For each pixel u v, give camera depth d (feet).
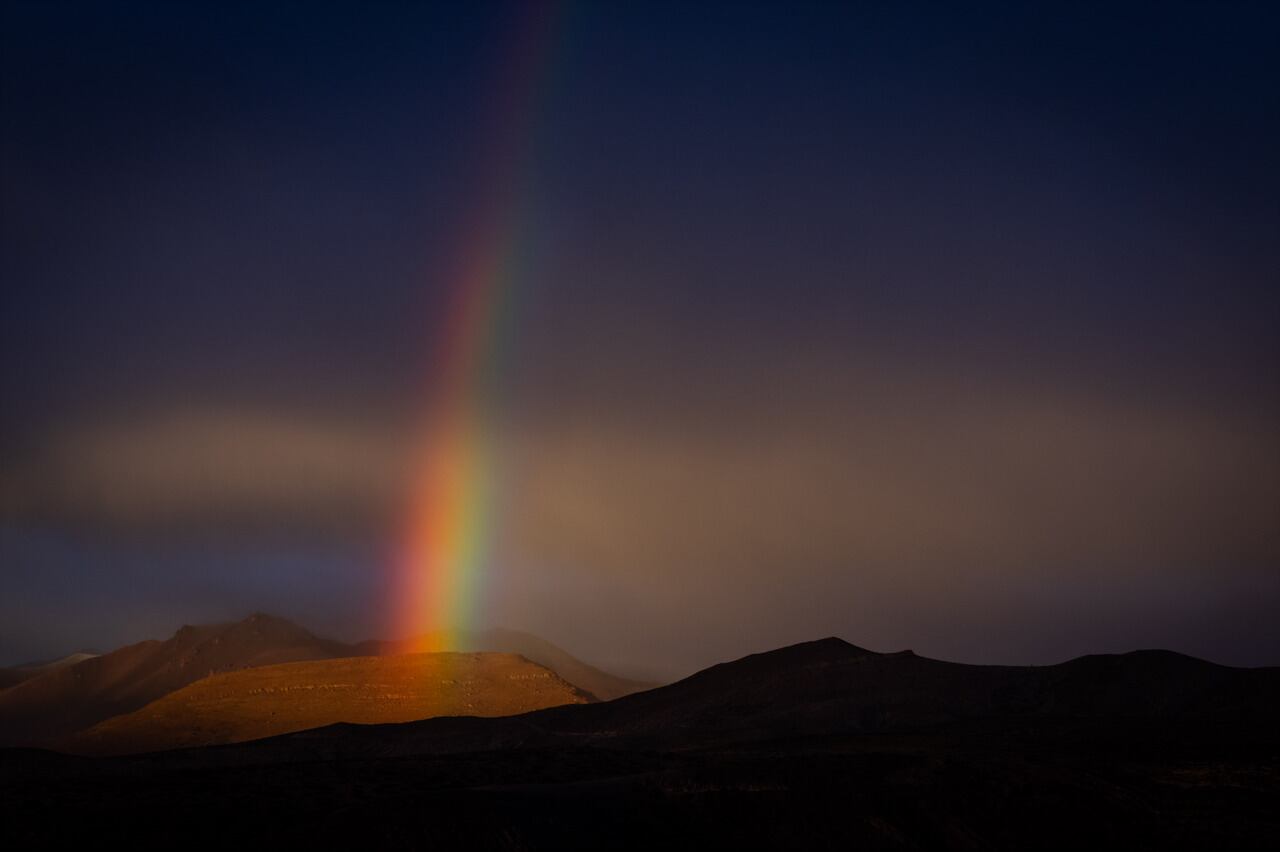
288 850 162.71
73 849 156.87
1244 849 182.60
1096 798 206.18
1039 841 194.08
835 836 190.90
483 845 170.91
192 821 169.48
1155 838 191.01
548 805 187.52
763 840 188.14
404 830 170.50
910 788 209.26
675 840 184.24
